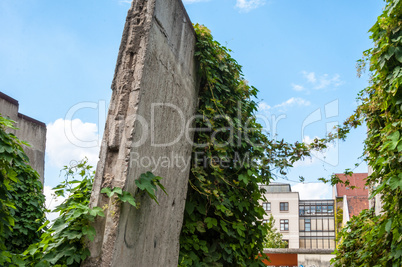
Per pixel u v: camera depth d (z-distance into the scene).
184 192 4.79
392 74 4.29
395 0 4.17
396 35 4.24
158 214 4.02
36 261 3.41
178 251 4.61
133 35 3.72
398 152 4.11
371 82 5.30
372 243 5.12
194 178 5.14
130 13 3.81
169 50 4.22
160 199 4.06
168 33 4.18
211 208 5.40
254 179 5.60
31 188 7.03
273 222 28.19
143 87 3.61
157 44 3.90
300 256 16.23
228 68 5.65
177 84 4.48
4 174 3.91
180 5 4.53
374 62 4.45
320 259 16.16
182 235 5.06
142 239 3.68
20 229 6.61
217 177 5.32
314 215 44.34
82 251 3.20
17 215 6.79
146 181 3.56
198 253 5.13
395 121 4.27
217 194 5.11
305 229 44.19
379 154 4.86
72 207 3.24
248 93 5.97
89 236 3.17
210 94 5.35
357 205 25.39
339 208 27.75
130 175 3.41
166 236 4.27
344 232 7.64
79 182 4.41
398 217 4.09
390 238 4.48
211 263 5.09
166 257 4.27
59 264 3.19
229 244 5.34
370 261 5.06
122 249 3.32
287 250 15.16
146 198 3.72
